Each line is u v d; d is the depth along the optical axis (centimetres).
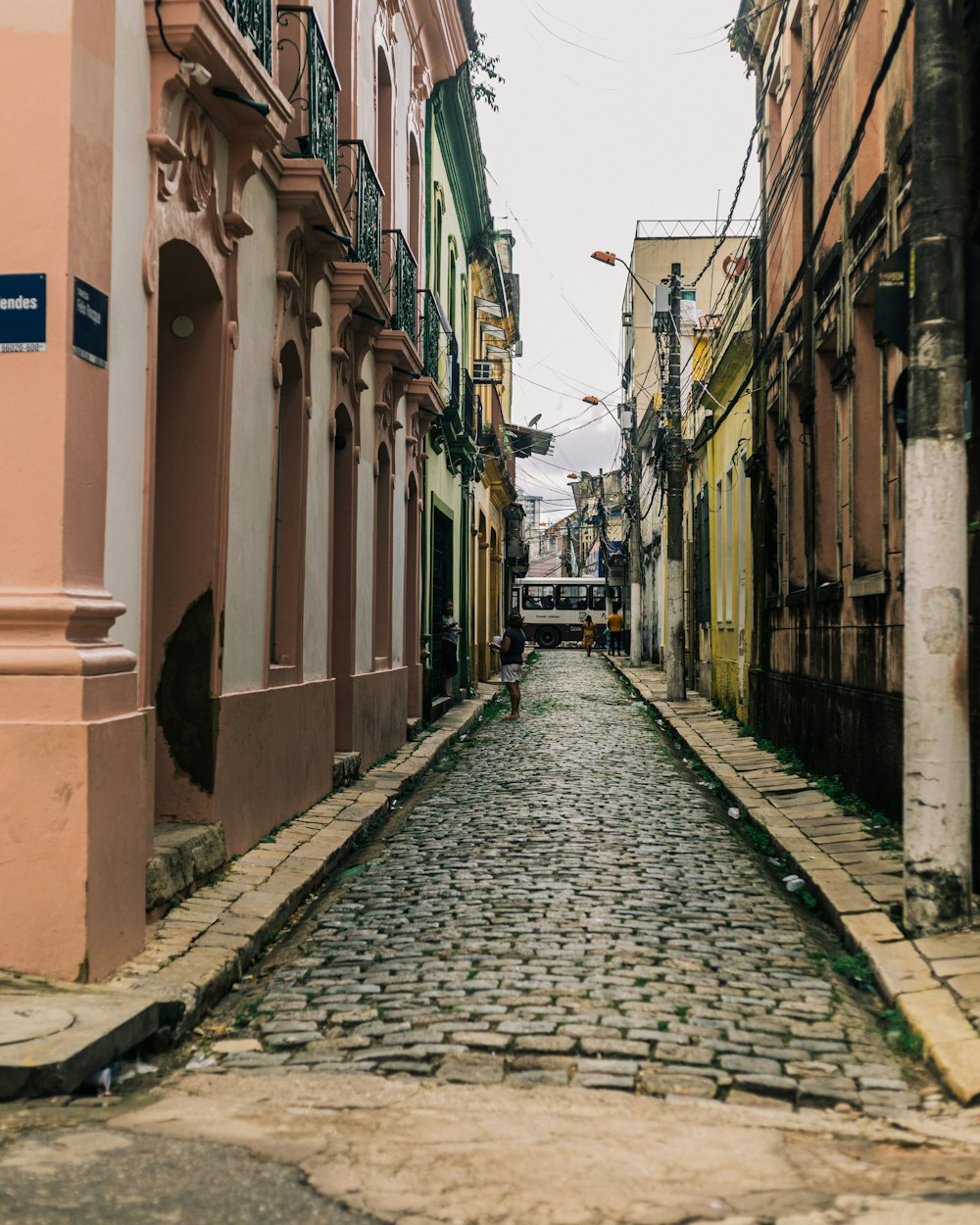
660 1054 485
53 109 546
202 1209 312
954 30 645
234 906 691
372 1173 343
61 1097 420
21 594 537
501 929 684
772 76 1625
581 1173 346
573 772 1384
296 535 1014
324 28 1091
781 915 735
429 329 1738
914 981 565
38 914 527
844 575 1166
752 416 1780
